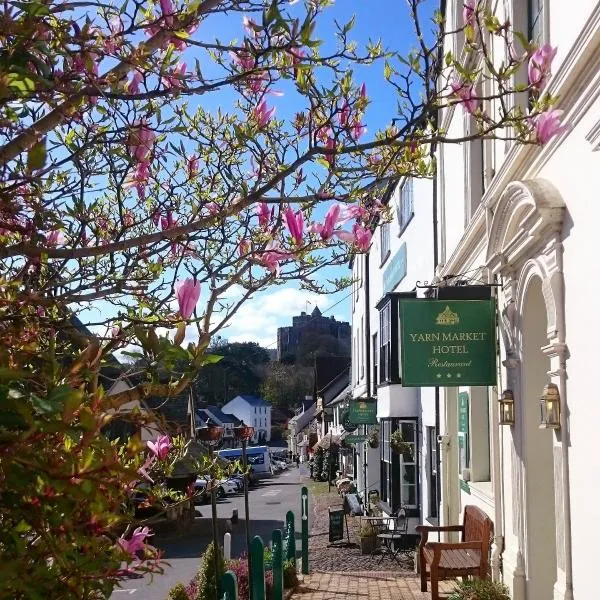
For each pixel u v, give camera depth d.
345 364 57.56
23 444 1.69
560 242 6.07
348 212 3.34
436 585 8.34
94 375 2.08
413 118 3.41
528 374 7.27
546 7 6.46
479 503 9.57
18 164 3.20
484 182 9.98
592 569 5.21
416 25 3.49
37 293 2.75
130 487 2.36
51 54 2.74
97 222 3.94
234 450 44.25
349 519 21.25
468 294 8.32
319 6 3.21
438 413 12.86
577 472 5.61
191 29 3.26
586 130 5.38
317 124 3.58
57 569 1.80
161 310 3.40
